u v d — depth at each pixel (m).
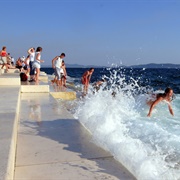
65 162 3.09
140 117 6.22
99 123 4.45
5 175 2.05
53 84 13.76
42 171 2.83
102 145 3.68
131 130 5.00
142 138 4.56
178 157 3.69
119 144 3.45
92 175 2.76
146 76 43.00
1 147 2.67
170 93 6.77
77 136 4.15
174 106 8.00
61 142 3.83
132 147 3.40
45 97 8.79
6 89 8.59
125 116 6.13
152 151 3.83
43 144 3.73
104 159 3.22
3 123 3.72
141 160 3.02
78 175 2.75
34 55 12.76
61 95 10.35
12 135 3.08
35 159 3.16
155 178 2.74
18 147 3.59
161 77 41.84
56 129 4.56
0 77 10.44
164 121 5.98
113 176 2.75
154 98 7.27
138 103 7.46
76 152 3.43
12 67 21.28
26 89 10.12
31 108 6.57
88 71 13.12
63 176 2.72
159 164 3.21
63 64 14.62
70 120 5.23
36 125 4.82
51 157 3.24
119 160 3.18
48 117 5.49
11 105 5.39
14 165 2.97
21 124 4.88
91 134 4.28
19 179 2.64
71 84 16.89
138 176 2.74
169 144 4.26
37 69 11.95
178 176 2.98
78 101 9.44
